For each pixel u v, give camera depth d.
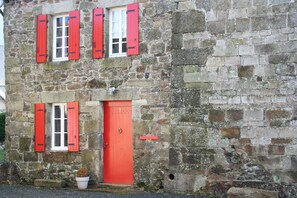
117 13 9.98
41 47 10.48
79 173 9.52
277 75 8.09
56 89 10.30
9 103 10.87
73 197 8.52
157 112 9.19
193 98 8.74
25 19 10.75
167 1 9.18
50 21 10.55
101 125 9.88
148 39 9.35
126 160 9.70
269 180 8.07
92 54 9.90
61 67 10.25
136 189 9.24
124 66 9.57
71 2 10.23
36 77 10.55
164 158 9.06
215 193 8.47
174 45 8.95
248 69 8.32
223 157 8.45
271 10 8.17
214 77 8.58
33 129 10.55
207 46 8.66
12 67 10.84
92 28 9.93
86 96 9.96
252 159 8.23
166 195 8.61
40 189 9.63
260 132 8.18
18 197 8.61
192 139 8.72
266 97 8.16
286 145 7.98
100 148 9.83
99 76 9.84
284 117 8.02
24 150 10.63
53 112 10.54
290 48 8.02
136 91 9.42
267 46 8.19
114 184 9.70
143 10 9.44
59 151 10.23
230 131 8.41
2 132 19.61
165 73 9.16
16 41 10.83
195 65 8.75
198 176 8.63
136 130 9.38
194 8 8.80
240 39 8.39
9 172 10.65
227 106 8.46
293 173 7.91
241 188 8.01
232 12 8.47
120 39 9.89
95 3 9.98
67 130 10.16
